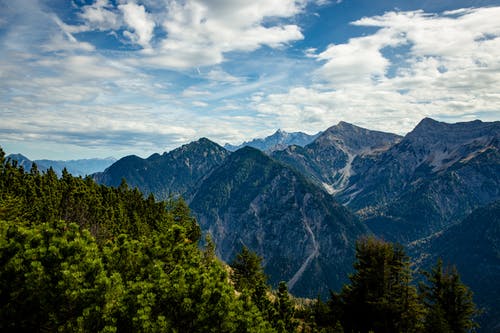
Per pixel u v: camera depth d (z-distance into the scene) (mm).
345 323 42812
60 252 15891
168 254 19875
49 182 76438
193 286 16609
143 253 19609
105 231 51094
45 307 14531
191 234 63500
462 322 41438
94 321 14531
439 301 42906
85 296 14727
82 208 60688
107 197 85250
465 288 42281
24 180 73625
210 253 55844
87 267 15672
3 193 57625
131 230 65188
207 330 16031
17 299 14695
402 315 38250
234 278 58969
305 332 40094
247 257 61938
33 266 14828
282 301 32781
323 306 50094
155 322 14930
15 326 14562
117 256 18453
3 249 15594
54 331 14695
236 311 17516
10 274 15031
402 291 39750
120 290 15492
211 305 16312
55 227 18203
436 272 43938
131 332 14836
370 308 41031
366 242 45062
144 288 15922
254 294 34406
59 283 14531
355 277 43594
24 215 50594
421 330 38656
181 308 15953
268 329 19766
